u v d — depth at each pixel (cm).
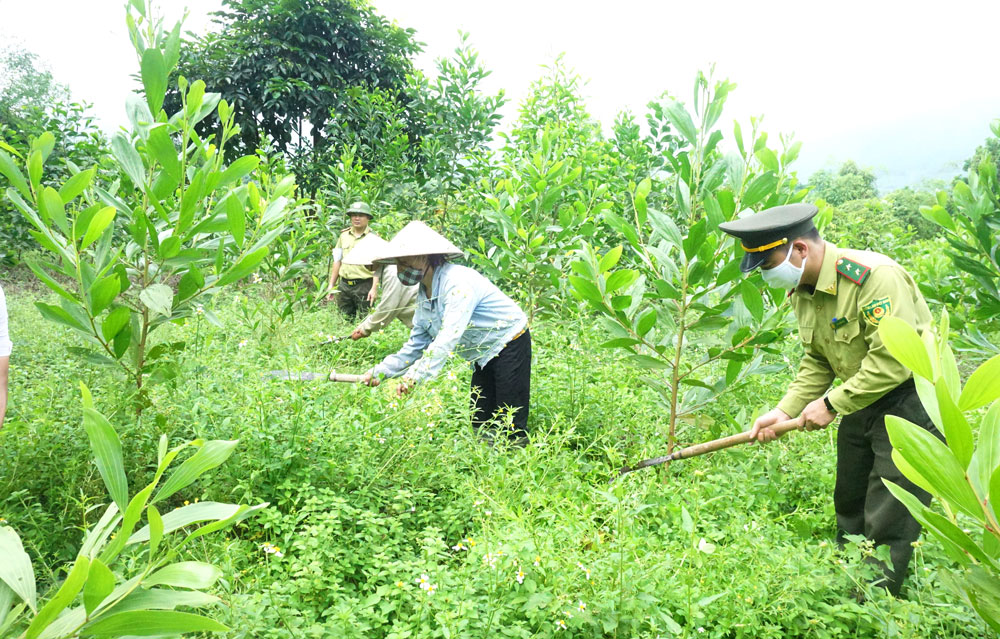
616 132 969
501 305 417
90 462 292
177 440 322
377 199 961
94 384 355
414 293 574
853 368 294
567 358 512
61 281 773
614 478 338
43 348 514
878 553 274
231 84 1423
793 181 390
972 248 483
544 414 467
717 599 245
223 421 317
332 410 353
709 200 354
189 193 320
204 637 211
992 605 150
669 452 398
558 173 658
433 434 364
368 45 1548
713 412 441
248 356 395
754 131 365
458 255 407
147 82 314
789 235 279
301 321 588
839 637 246
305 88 1398
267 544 243
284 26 1459
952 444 138
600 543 261
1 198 849
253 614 216
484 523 265
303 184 1314
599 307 384
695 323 382
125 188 379
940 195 492
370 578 250
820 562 276
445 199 970
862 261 278
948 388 148
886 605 263
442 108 959
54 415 321
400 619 240
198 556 251
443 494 329
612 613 234
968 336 513
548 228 638
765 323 374
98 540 152
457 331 386
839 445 313
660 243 406
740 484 356
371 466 326
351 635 219
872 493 291
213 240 372
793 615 244
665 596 247
